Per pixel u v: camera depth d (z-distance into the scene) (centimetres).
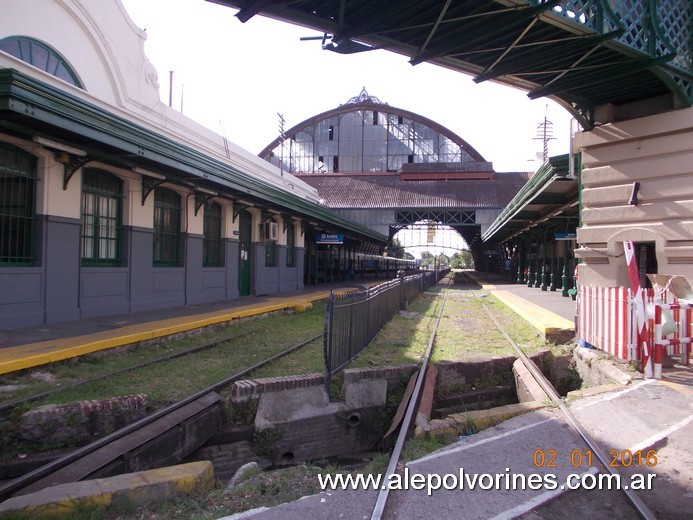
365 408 771
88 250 1171
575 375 977
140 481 434
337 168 5875
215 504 418
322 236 3120
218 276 1744
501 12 711
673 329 764
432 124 5675
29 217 1008
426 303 2219
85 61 1282
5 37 1052
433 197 4897
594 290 923
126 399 624
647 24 902
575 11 772
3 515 386
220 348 1039
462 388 903
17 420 553
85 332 949
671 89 966
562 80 972
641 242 1030
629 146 1040
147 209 1353
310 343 1141
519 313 1576
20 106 761
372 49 849
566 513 392
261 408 701
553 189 1886
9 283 953
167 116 1631
